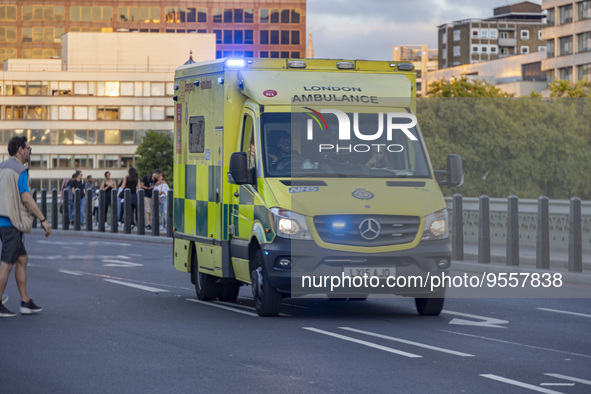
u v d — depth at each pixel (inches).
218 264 754.8
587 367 494.9
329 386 444.5
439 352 541.0
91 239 1786.4
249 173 696.4
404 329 635.5
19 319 685.3
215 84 761.0
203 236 793.6
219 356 527.8
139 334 611.5
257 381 457.1
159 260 1264.8
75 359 520.1
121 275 1047.0
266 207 670.5
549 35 7495.1
